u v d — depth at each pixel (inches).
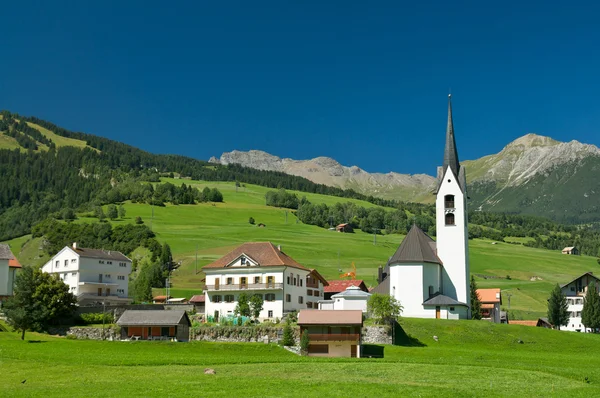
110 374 2704.2
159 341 4067.4
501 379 2691.9
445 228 5595.5
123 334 4483.3
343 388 2404.0
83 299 6441.9
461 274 5502.0
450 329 4554.6
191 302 6087.6
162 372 2770.7
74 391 2310.5
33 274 4751.5
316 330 3946.9
